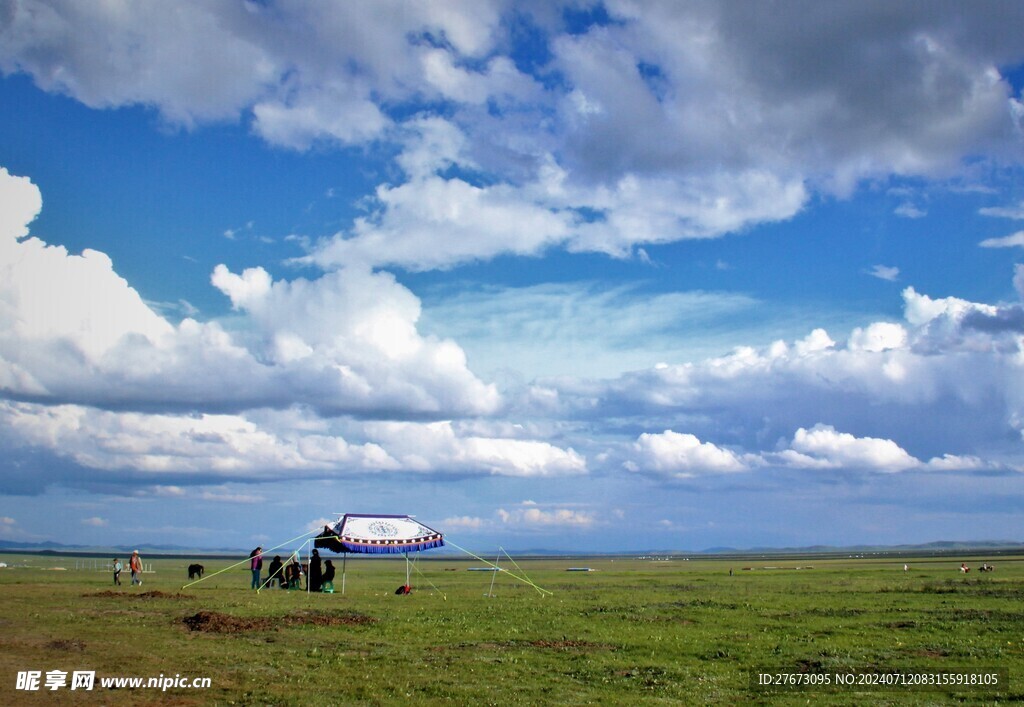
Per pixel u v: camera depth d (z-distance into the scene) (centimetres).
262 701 2016
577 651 2839
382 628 3356
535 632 3303
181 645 2786
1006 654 2788
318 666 2470
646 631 3359
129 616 3581
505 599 5144
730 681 2381
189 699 2016
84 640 2819
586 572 12862
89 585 6262
